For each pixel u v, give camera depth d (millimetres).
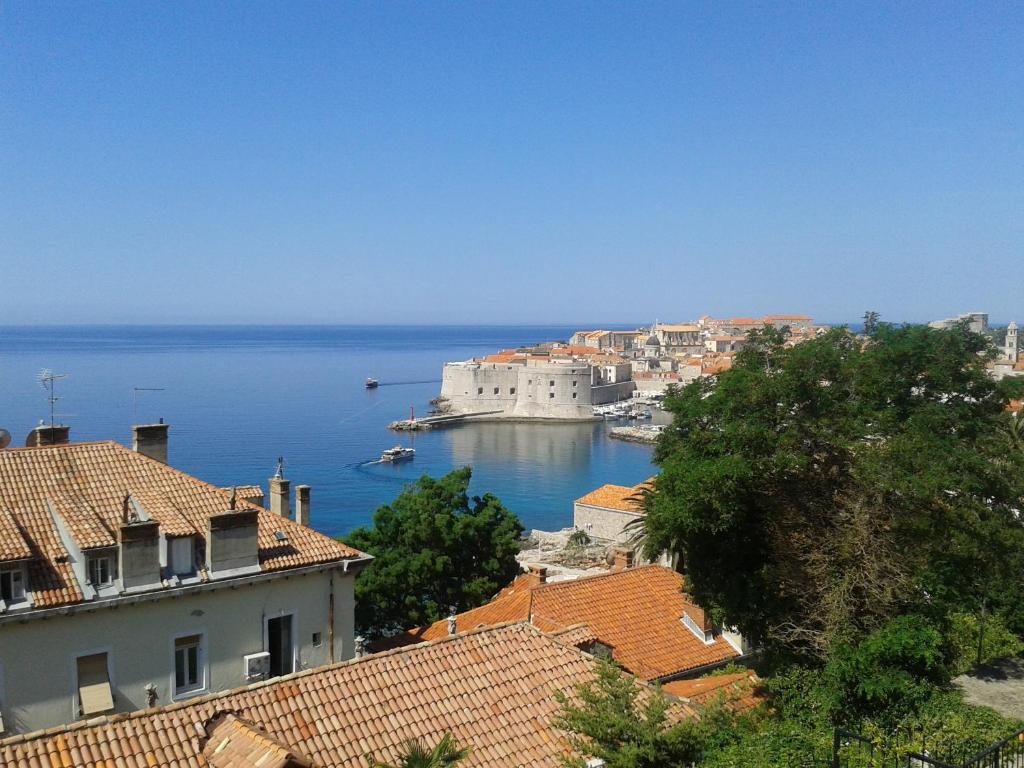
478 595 47875
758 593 30344
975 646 30016
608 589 36312
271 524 28625
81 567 23016
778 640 29516
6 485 25219
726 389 30531
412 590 47344
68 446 27734
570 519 122188
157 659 24219
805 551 29359
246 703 18344
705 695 26109
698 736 16500
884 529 28250
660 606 35875
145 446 32188
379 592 46250
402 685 20047
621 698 17672
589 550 88562
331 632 28094
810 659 29047
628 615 34875
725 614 31000
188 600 24812
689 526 28750
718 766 18141
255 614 26266
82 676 22906
